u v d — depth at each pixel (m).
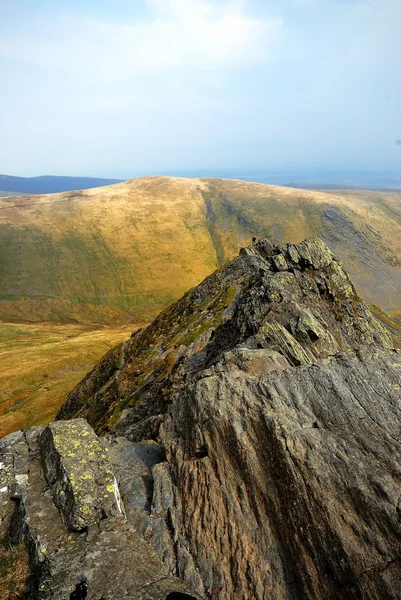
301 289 42.25
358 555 12.37
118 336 181.00
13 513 16.02
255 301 38.94
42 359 138.88
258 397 19.31
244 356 23.56
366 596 11.55
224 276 75.50
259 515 15.06
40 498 16.14
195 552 14.55
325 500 14.11
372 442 15.74
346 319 39.97
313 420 17.52
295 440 16.50
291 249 49.19
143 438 24.94
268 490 15.55
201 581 13.55
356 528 13.05
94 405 61.69
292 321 32.22
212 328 52.22
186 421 20.92
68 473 16.38
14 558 13.54
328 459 15.41
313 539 13.43
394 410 17.14
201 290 76.38
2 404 108.81
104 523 14.88
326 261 47.47
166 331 69.88
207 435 18.86
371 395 18.19
